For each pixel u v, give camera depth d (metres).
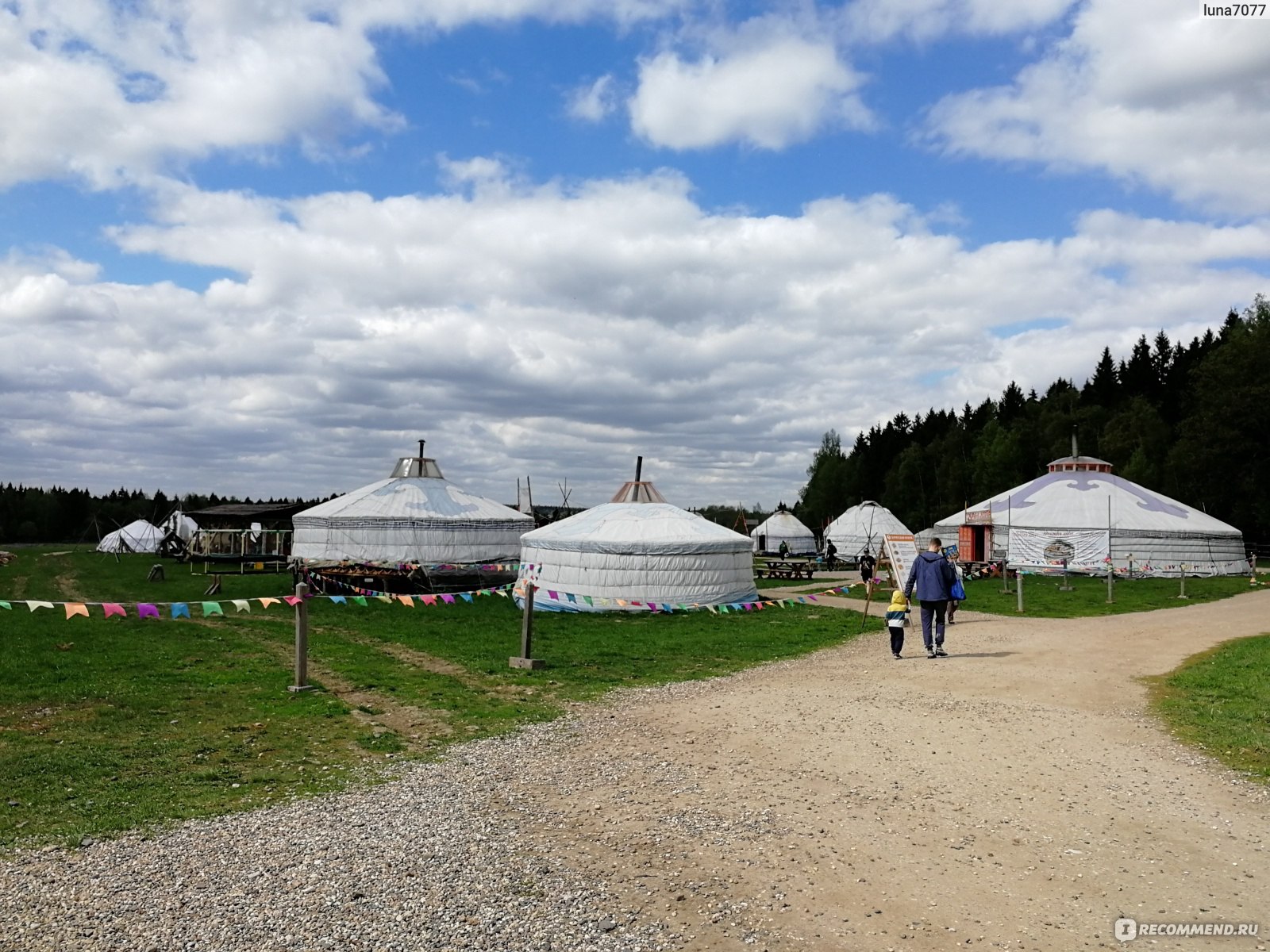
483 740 9.44
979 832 6.39
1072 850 6.03
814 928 4.95
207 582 31.50
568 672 13.58
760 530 56.91
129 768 8.39
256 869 5.84
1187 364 73.75
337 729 9.95
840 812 6.88
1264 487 47.91
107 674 13.13
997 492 65.06
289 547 46.66
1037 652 14.57
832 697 11.17
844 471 82.94
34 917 5.12
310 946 4.76
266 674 13.25
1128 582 31.62
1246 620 18.77
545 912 5.18
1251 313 57.66
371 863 5.94
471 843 6.30
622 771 8.12
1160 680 11.96
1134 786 7.38
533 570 23.80
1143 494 38.09
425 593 27.70
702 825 6.62
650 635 17.86
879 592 28.38
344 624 19.55
